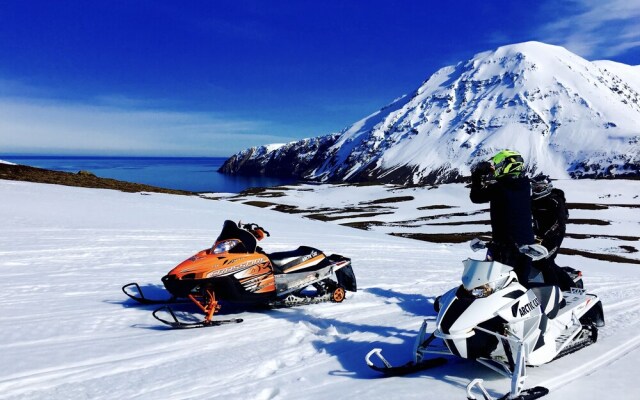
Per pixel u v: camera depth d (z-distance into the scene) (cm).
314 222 2755
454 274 1095
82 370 458
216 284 643
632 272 1592
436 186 9406
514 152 489
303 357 520
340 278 796
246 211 2939
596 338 554
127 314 667
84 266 1004
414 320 675
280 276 712
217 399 403
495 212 488
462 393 418
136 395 407
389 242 1884
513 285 449
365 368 487
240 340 570
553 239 570
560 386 434
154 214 2167
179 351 525
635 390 422
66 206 2148
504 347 434
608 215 5634
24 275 893
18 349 509
